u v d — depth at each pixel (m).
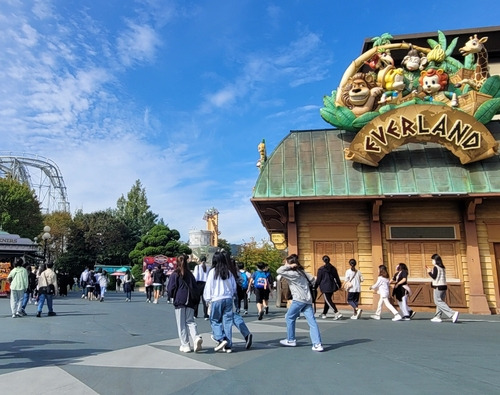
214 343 8.27
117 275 48.09
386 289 12.72
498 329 10.40
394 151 16.19
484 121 15.30
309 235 16.16
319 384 5.38
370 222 15.88
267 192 15.57
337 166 15.96
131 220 73.88
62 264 47.41
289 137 17.73
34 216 49.41
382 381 5.50
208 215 80.56
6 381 5.56
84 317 13.48
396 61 21.31
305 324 11.29
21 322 12.17
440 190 14.52
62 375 5.86
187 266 7.63
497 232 15.16
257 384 5.39
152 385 5.38
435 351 7.48
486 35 20.28
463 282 14.98
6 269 26.84
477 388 5.18
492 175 14.70
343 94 16.50
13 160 70.69
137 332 9.95
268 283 13.51
